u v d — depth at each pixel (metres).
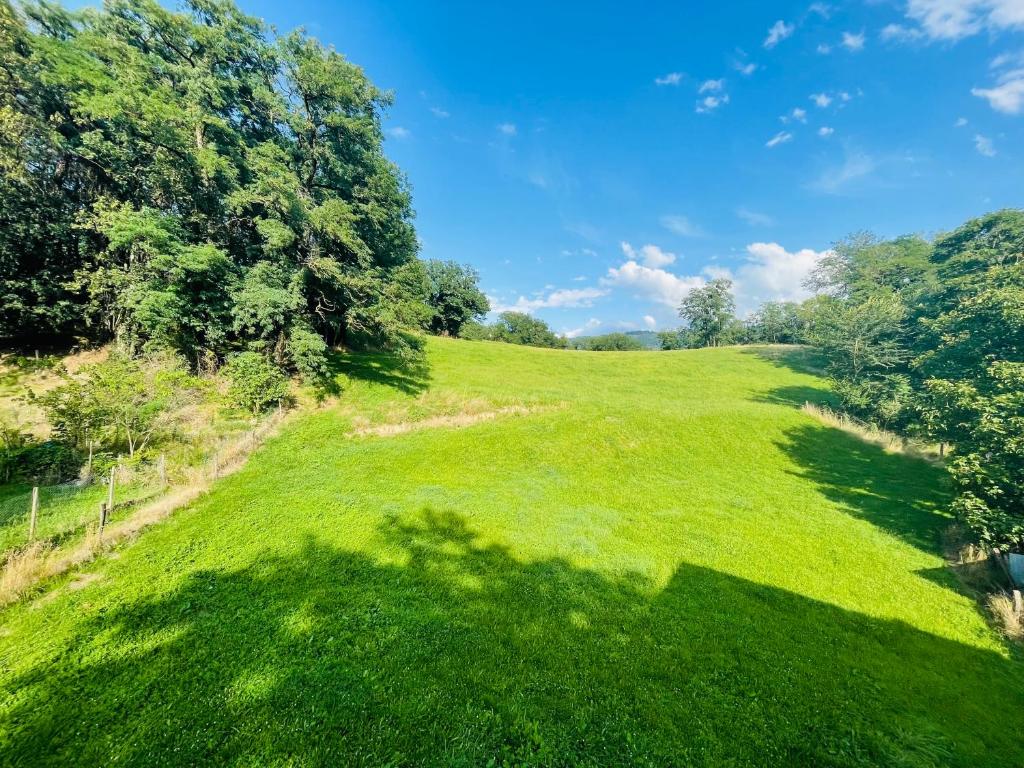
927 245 44.50
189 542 9.48
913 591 10.01
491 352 45.94
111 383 12.96
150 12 21.70
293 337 21.95
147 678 5.78
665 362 50.00
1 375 19.00
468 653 6.84
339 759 4.90
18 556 8.02
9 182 19.20
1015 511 10.63
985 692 6.96
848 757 5.53
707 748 5.52
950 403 13.52
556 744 5.38
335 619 7.39
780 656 7.47
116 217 18.55
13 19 19.11
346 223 22.08
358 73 23.70
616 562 10.51
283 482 13.73
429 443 19.09
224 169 20.64
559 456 18.98
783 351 55.28
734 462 19.75
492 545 10.88
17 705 5.20
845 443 22.39
